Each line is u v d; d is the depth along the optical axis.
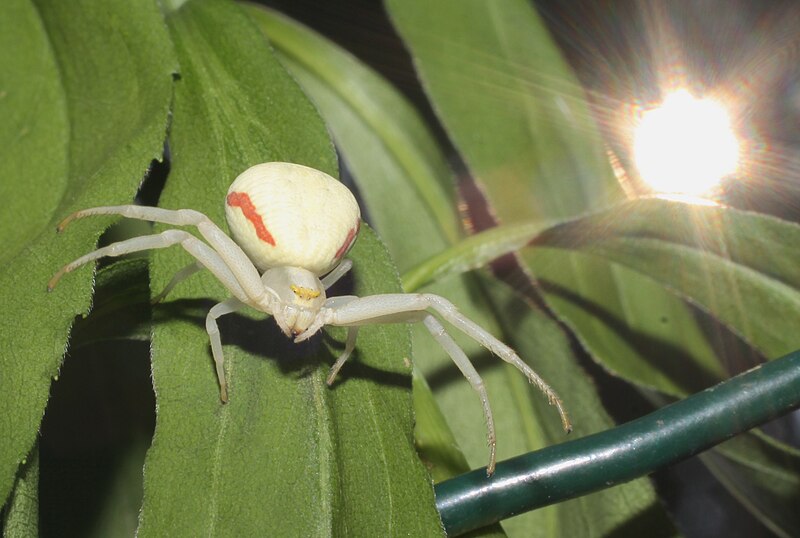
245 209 0.09
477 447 0.10
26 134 0.09
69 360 0.10
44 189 0.09
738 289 0.10
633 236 0.10
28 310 0.08
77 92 0.09
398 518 0.08
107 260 0.10
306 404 0.08
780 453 0.10
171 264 0.09
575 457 0.08
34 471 0.08
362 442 0.08
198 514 0.08
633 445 0.09
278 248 0.09
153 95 0.09
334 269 0.09
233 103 0.09
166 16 0.10
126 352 0.10
